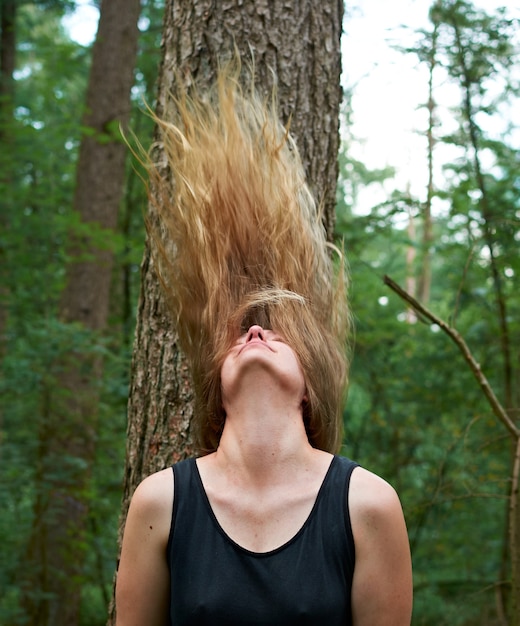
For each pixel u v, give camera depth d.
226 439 1.29
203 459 1.30
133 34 7.83
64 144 7.39
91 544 6.12
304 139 2.18
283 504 1.22
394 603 1.20
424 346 6.60
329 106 2.25
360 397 7.49
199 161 1.57
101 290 7.37
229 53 2.15
